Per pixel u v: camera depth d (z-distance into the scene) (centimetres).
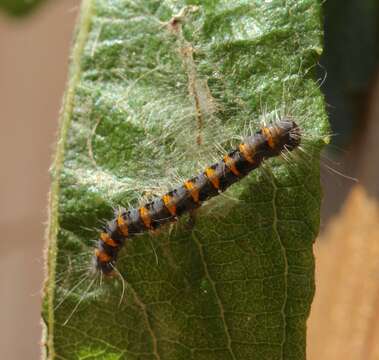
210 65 14
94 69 15
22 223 30
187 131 15
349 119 17
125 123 15
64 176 15
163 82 15
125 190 15
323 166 16
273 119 14
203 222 14
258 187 14
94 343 15
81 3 15
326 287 17
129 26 15
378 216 16
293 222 14
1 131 30
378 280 16
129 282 15
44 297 14
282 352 14
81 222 15
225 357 14
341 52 16
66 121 15
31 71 30
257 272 14
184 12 14
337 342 17
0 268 29
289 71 14
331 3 16
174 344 14
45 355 15
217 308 14
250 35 14
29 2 20
